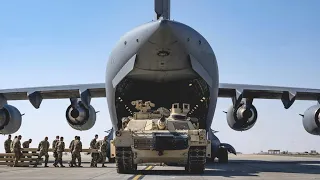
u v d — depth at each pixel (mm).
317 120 24500
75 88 24797
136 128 17156
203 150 15594
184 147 15328
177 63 18797
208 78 19484
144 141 15492
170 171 17188
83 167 21844
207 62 19328
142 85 21141
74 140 22547
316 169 18922
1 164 23797
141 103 18703
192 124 18109
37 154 23047
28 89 25312
